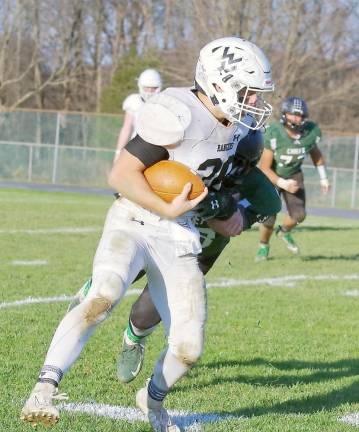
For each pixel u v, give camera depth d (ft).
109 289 20.22
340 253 67.00
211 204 22.50
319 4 179.32
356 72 186.09
